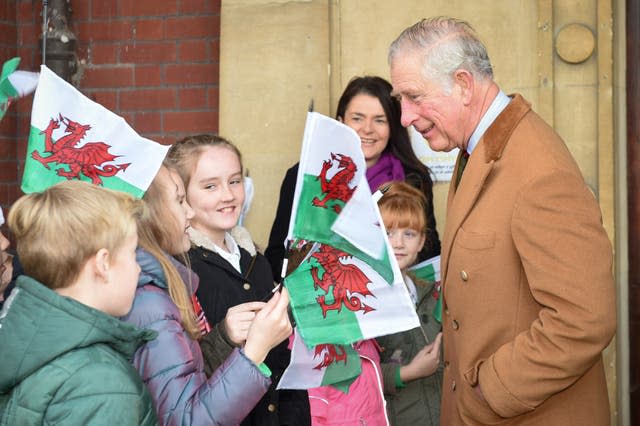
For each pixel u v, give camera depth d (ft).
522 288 7.22
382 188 10.28
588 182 12.41
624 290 12.41
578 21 12.34
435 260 10.39
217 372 6.46
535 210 6.94
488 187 7.39
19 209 5.90
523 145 7.29
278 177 13.42
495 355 7.18
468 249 7.35
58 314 5.58
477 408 7.45
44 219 5.79
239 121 13.51
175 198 7.27
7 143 15.11
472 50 7.55
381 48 12.87
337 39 12.95
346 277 7.34
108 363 5.60
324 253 7.34
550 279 6.84
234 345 7.28
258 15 13.41
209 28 14.53
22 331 5.57
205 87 14.58
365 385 9.05
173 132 14.71
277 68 13.38
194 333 6.82
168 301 6.59
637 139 12.64
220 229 8.50
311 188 7.03
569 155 7.36
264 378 6.48
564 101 12.43
